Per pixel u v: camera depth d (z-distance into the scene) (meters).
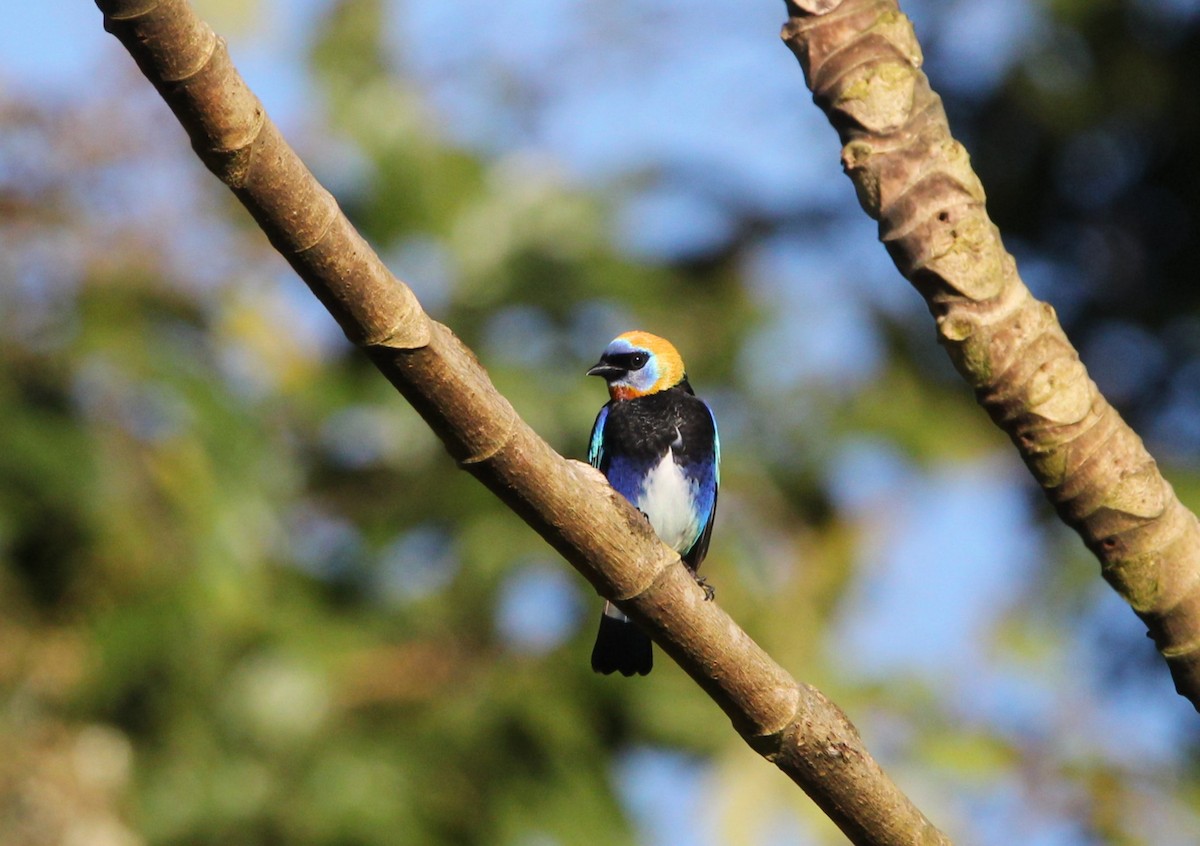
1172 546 5.24
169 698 12.09
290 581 12.82
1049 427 5.27
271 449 13.25
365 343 4.95
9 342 12.27
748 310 15.75
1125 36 15.84
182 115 4.55
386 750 12.18
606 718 12.93
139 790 11.94
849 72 5.47
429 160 14.55
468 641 12.88
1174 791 14.90
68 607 12.11
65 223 12.71
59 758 11.93
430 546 13.50
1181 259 16.36
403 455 13.92
